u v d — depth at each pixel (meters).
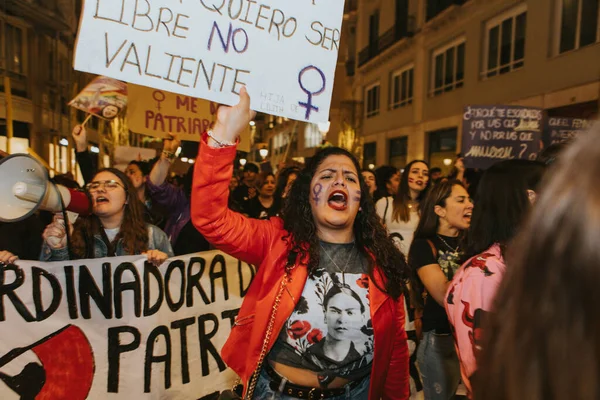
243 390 1.77
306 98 1.81
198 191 1.61
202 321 2.83
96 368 2.45
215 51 1.68
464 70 15.44
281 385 1.73
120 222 2.82
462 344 1.57
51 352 2.34
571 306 0.57
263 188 6.30
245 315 1.81
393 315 1.84
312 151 32.56
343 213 1.80
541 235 0.61
